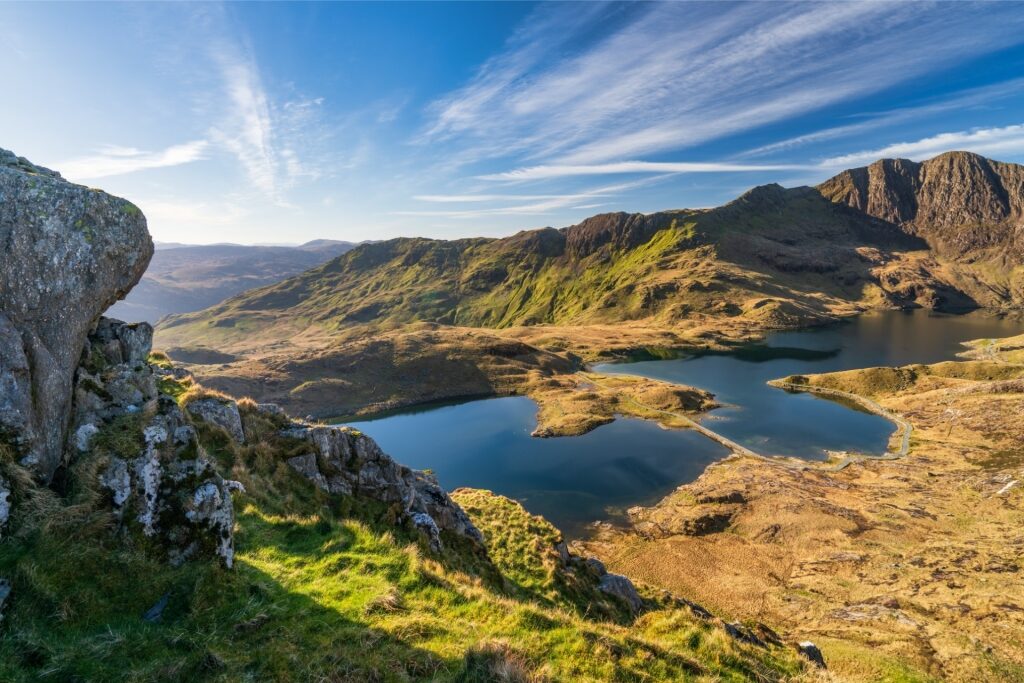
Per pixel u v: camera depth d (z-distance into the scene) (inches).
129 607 426.9
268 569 591.2
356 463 1058.1
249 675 383.6
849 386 6220.5
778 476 3508.9
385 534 776.3
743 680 636.1
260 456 939.3
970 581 1847.9
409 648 472.4
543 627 583.8
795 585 2069.4
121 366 689.0
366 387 7559.1
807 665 810.2
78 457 519.2
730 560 2379.4
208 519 524.1
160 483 532.1
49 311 549.3
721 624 951.0
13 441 454.6
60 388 539.8
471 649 475.5
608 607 1063.0
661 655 598.5
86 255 593.6
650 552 2534.5
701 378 7440.9
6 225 531.2
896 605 1729.8
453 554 964.6
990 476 3164.4
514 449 4778.5
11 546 414.3
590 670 514.3
